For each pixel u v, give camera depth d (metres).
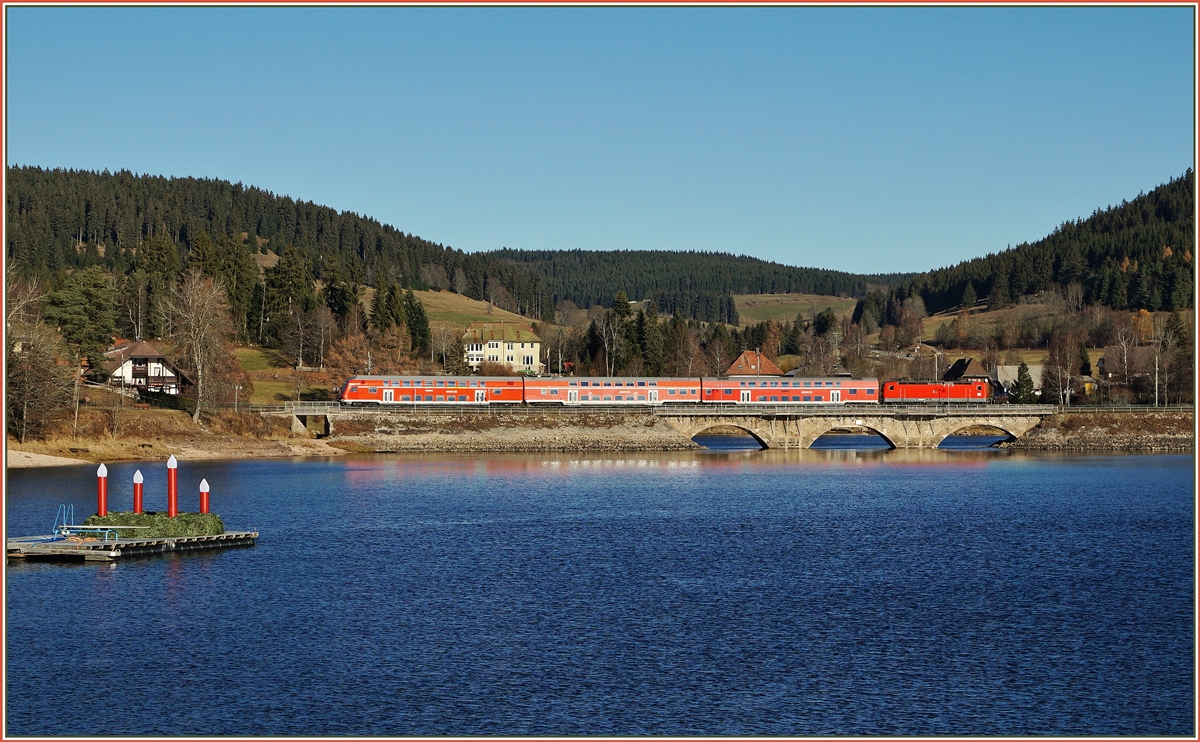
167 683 47.56
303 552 76.50
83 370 173.25
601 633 55.34
